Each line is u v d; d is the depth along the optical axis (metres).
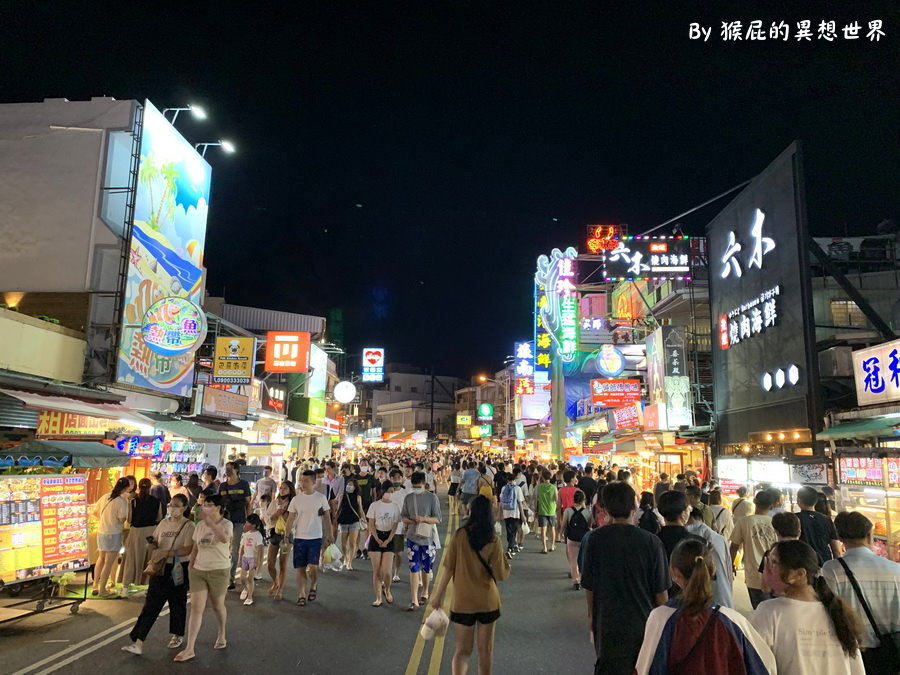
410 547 8.80
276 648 6.82
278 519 9.67
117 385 13.35
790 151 16.89
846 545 3.95
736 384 19.89
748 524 6.38
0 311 10.51
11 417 11.35
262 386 24.91
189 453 17.41
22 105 14.33
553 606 8.93
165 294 15.42
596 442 29.86
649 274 28.67
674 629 2.66
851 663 2.83
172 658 6.46
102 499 10.54
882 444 11.60
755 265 18.69
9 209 13.80
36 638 7.23
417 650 6.75
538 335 40.62
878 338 17.78
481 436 62.81
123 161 14.74
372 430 67.75
